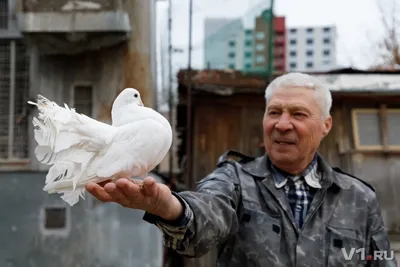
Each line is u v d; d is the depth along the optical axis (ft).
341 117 23.79
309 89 8.32
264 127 8.44
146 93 26.71
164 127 6.45
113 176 6.21
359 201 8.38
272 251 7.75
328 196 8.33
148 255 24.73
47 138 6.06
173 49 27.78
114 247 24.76
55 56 26.66
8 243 24.77
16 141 26.30
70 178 6.08
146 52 26.89
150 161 6.35
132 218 24.91
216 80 23.43
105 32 25.52
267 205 8.00
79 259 24.71
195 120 24.07
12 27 26.76
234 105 24.07
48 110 6.08
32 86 26.27
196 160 23.84
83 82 26.73
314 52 81.41
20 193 24.99
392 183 22.88
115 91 26.61
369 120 23.73
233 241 7.99
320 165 8.52
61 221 24.93
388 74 25.13
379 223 8.50
